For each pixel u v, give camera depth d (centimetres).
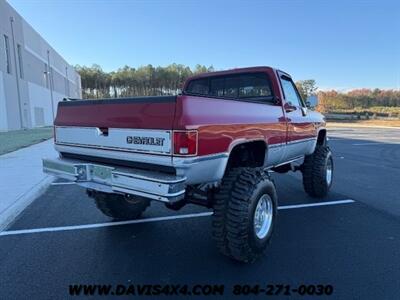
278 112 463
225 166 345
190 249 411
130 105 332
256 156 433
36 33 4319
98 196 477
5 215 526
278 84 485
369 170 971
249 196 349
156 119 311
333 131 3138
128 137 335
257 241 365
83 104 386
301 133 539
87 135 382
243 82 521
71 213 560
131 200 495
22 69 3738
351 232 464
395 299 302
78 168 369
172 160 302
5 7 3241
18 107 3569
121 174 326
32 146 1551
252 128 386
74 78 7488
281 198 642
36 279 342
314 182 617
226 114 346
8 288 325
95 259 386
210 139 319
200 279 339
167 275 348
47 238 450
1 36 3122
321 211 559
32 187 713
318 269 357
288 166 590
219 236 353
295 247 412
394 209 572
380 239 439
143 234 462
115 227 490
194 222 509
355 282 331
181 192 301
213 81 553
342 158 1248
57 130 429
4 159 1120
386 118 5719
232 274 348
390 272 351
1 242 438
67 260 384
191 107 304
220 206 351
